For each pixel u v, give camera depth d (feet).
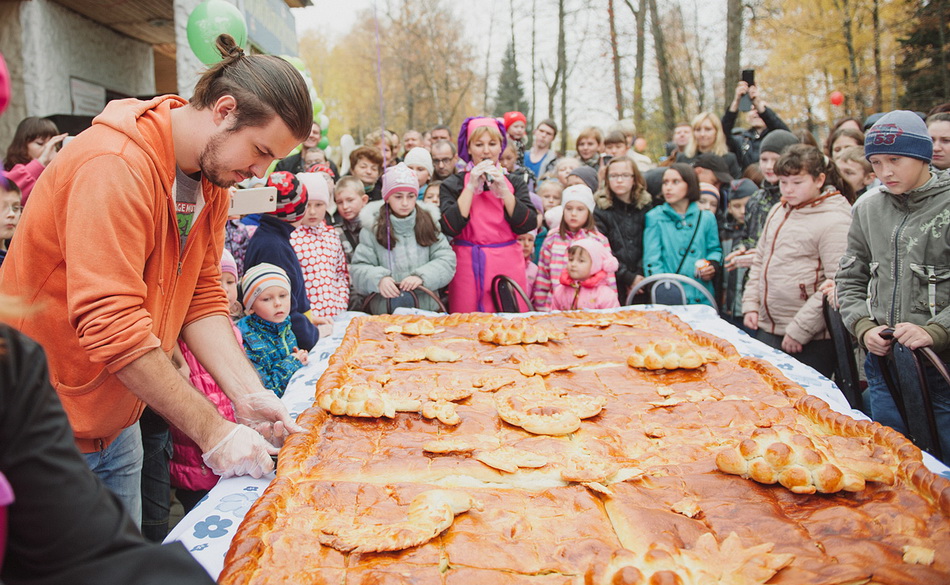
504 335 9.78
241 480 6.08
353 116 58.08
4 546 2.55
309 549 4.87
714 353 9.07
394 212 13.83
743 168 20.66
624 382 8.33
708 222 15.24
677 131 22.27
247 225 14.51
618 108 60.18
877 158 8.89
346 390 7.40
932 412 8.39
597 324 10.71
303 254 13.15
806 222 11.96
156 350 5.61
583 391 8.05
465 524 5.19
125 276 5.42
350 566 4.71
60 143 13.74
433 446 6.44
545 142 25.02
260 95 5.61
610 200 16.06
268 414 6.84
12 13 19.47
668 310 11.87
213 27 10.89
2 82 2.27
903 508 5.21
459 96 64.44
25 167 12.44
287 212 10.77
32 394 2.72
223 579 4.49
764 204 14.92
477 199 14.38
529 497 5.57
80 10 22.07
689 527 5.12
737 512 5.30
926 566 4.53
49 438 2.73
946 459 8.83
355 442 6.70
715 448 6.49
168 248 6.17
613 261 13.89
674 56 61.52
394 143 21.54
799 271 12.01
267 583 4.49
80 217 5.31
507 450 6.42
